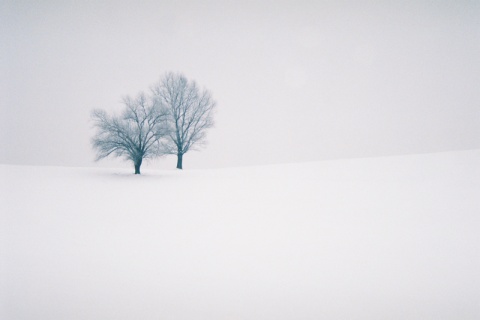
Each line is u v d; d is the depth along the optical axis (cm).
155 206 1016
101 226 776
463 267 533
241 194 1265
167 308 403
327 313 387
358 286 467
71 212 922
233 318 376
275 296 436
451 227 776
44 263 544
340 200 1140
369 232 735
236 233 725
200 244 647
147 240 671
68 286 462
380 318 380
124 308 403
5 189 1311
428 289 457
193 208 991
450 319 376
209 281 482
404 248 626
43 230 739
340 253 598
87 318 375
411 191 1313
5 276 490
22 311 392
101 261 555
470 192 1266
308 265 542
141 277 493
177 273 509
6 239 670
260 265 540
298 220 846
